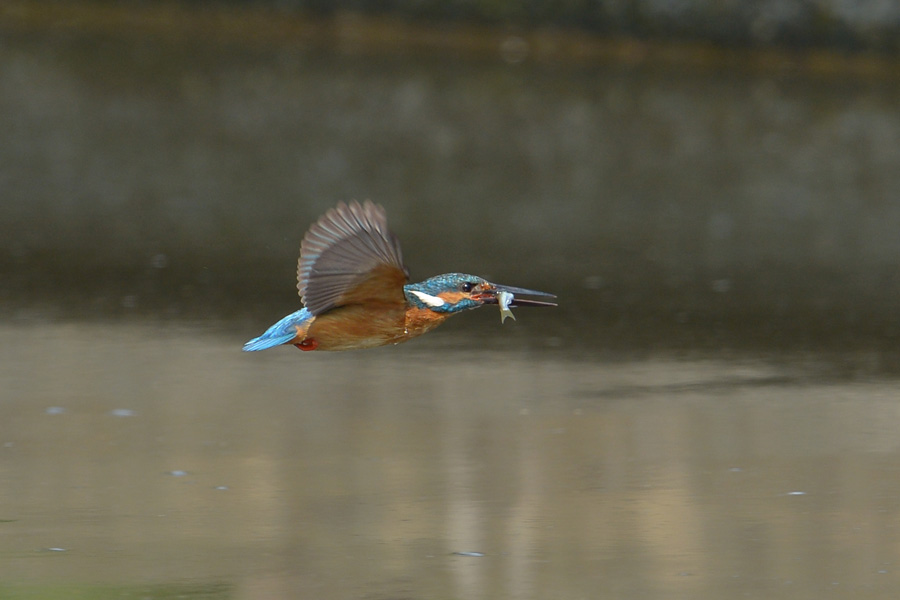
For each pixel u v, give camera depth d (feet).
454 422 35.86
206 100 85.30
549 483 31.22
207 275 50.96
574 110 87.35
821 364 41.78
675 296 50.01
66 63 93.25
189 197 63.72
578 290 50.47
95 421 35.32
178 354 41.42
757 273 53.83
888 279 53.36
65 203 61.72
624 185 69.82
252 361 41.04
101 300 47.19
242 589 25.20
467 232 59.16
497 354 42.39
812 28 102.32
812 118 87.20
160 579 25.57
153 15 106.32
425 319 22.67
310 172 69.77
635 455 33.35
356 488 30.73
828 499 30.40
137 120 79.30
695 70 101.09
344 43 105.50
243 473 31.73
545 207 64.54
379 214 19.49
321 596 24.93
